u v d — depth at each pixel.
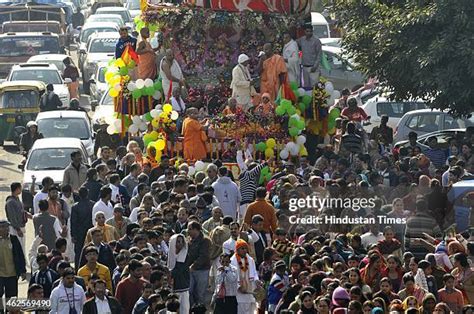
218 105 43.09
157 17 43.38
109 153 38.94
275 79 42.41
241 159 40.06
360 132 41.97
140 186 34.50
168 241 30.80
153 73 42.94
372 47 42.09
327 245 29.86
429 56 40.38
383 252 30.47
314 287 27.91
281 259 30.03
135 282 28.11
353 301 26.33
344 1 43.38
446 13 40.34
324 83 43.41
